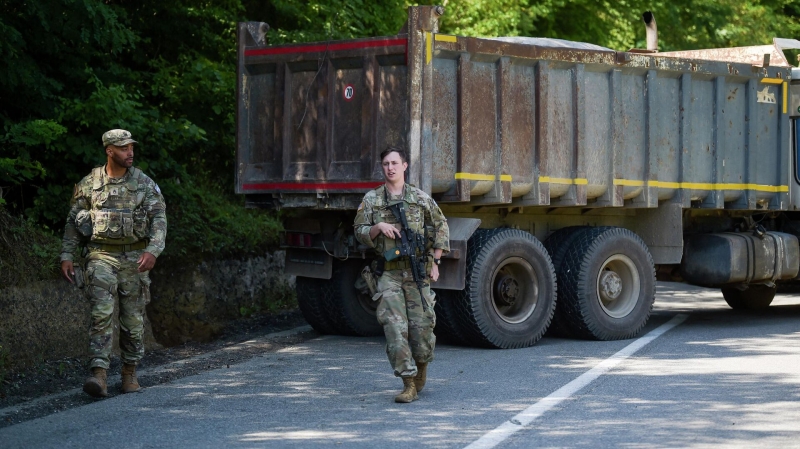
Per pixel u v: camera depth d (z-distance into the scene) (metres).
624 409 7.07
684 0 23.52
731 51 13.48
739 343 10.41
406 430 6.49
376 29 16.36
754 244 12.16
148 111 12.23
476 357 9.54
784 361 9.17
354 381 8.32
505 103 9.97
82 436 6.46
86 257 7.95
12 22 11.28
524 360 9.34
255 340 10.73
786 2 27.20
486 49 9.75
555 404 7.25
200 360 9.42
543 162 10.24
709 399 7.41
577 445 6.05
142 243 8.03
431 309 7.50
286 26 15.75
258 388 8.04
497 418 6.81
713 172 11.82
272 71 10.41
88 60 12.66
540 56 10.16
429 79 9.45
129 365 7.98
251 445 6.14
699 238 12.16
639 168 11.15
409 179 9.34
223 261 12.55
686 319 12.70
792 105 12.62
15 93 11.52
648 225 11.74
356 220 7.55
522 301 10.36
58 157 11.82
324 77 9.94
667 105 11.36
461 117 9.63
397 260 7.40
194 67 13.77
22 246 9.55
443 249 7.52
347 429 6.54
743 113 12.15
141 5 14.02
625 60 10.80
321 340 10.91
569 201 10.59
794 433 6.34
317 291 11.11
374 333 11.29
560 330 11.05
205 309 11.85
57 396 7.77
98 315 7.75
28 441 6.36
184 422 6.82
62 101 11.52
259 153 10.53
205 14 14.48
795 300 15.16
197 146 14.56
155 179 12.70
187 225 12.69
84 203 8.00
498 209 10.84
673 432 6.37
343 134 9.86
